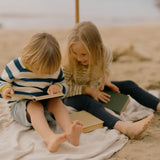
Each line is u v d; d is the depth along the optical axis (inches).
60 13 473.1
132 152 53.5
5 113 69.4
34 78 59.5
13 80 59.7
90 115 65.6
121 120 64.2
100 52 68.4
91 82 77.1
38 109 56.3
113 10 552.4
